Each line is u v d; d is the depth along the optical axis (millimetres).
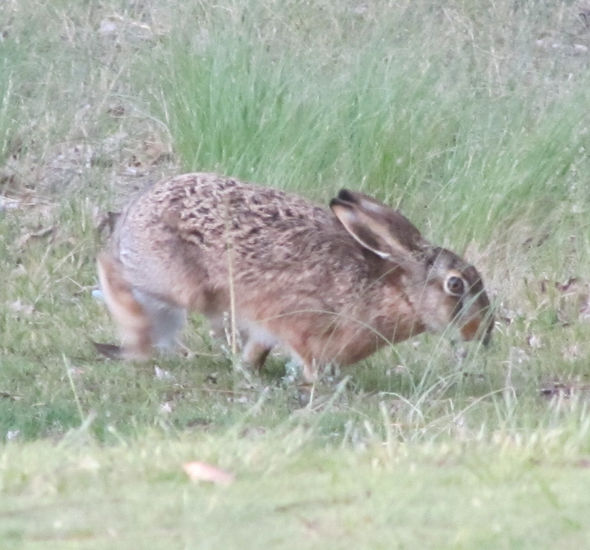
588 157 22422
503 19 27453
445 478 10484
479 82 24703
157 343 16938
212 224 15984
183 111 22922
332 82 23094
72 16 27906
